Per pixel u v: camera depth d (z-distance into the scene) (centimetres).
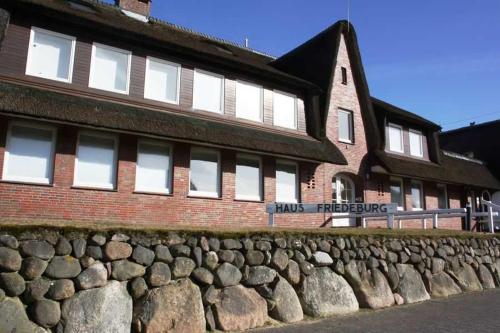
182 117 1398
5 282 559
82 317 594
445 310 903
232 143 1409
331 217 1781
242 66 1582
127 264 654
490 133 3092
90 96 1258
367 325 760
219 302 714
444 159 2505
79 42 1287
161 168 1381
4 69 1152
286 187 1678
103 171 1275
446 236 1216
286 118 1738
